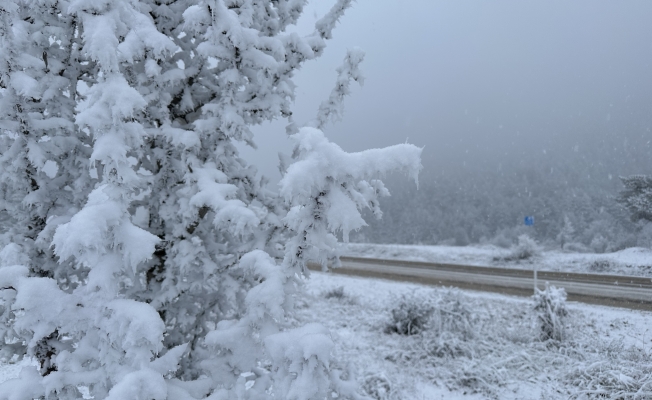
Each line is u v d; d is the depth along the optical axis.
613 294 11.99
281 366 1.87
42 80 2.71
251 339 2.17
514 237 45.34
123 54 2.42
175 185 3.37
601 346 7.79
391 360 7.89
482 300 12.02
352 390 2.14
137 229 1.87
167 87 3.37
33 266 2.80
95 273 1.74
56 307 1.85
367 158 1.60
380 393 6.47
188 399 1.93
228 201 2.64
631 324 9.20
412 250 25.38
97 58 1.79
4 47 2.22
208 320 3.51
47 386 1.78
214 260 3.33
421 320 9.38
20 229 2.94
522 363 7.41
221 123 3.06
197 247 3.18
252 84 3.16
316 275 17.73
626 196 27.56
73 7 1.81
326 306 12.37
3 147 2.78
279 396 1.84
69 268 2.96
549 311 8.54
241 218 2.52
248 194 3.54
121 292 3.08
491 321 9.93
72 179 3.03
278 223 3.14
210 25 2.65
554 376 6.80
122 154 1.81
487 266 18.95
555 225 50.09
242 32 2.65
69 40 2.82
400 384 6.77
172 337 3.26
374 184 2.02
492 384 6.66
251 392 2.15
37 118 2.68
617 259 17.52
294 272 2.13
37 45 2.73
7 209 2.91
